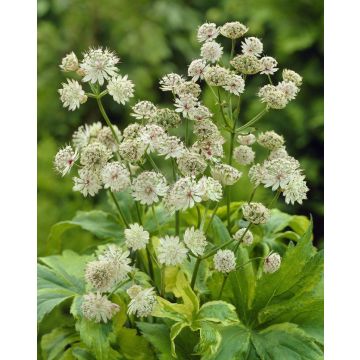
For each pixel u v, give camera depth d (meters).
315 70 1.71
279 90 0.88
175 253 0.81
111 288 0.86
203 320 0.83
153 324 0.86
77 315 0.85
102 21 1.87
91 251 1.03
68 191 1.41
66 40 1.83
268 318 0.88
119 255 0.83
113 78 0.85
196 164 0.81
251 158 0.91
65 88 0.85
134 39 1.83
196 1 2.00
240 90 0.86
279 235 1.02
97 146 0.83
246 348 0.83
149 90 1.88
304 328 0.88
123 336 0.87
